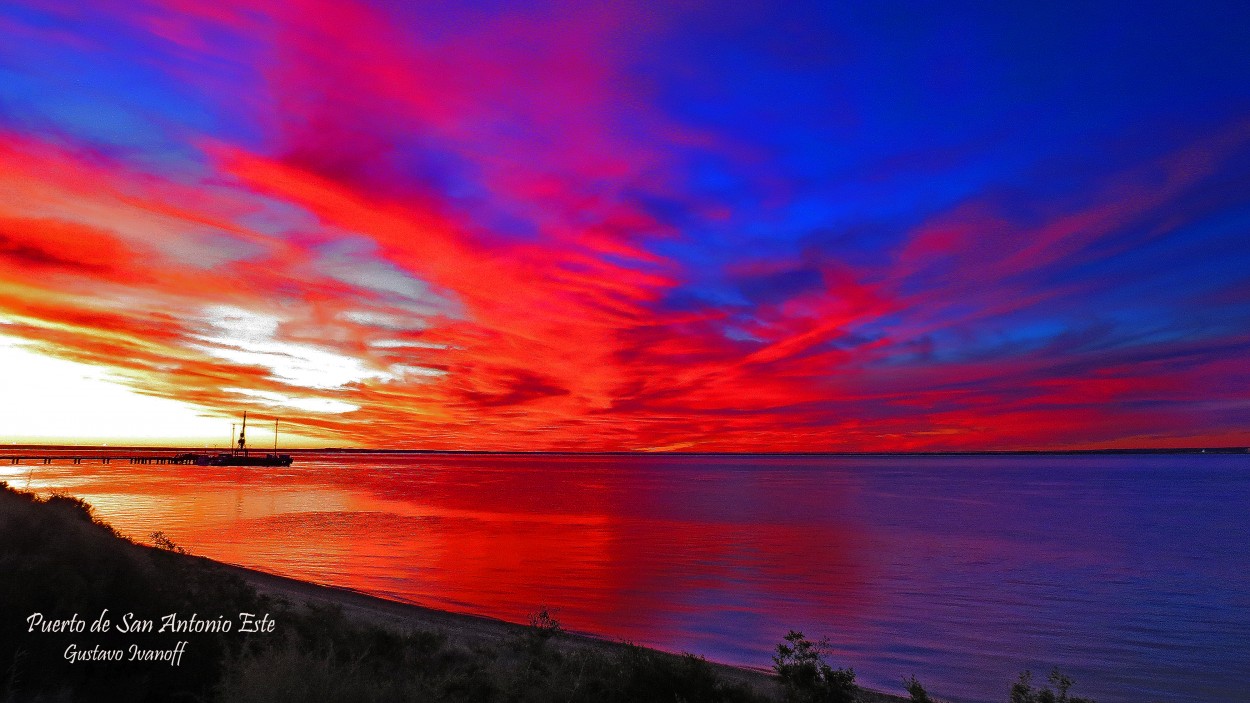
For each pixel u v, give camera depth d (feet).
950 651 66.80
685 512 226.38
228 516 179.22
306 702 19.52
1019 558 128.57
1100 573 112.78
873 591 95.81
